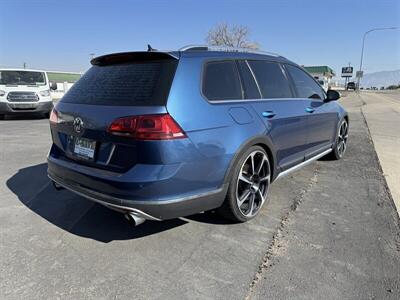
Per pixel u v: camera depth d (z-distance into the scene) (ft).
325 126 17.54
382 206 13.53
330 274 9.08
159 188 9.20
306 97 15.78
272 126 12.55
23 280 8.81
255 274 9.10
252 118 11.62
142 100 9.46
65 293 8.34
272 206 13.48
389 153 22.89
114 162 9.73
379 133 31.63
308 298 8.18
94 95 10.76
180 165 9.41
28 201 13.96
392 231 11.44
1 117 41.34
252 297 8.22
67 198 14.28
